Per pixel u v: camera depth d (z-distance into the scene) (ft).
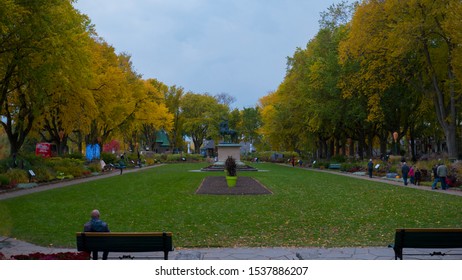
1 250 33.19
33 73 85.10
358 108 143.23
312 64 168.45
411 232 24.91
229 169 87.35
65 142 156.46
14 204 59.72
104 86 135.54
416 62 121.08
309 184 93.30
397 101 138.21
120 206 57.36
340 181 103.71
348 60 134.41
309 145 227.81
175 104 326.44
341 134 195.93
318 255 30.94
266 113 250.98
